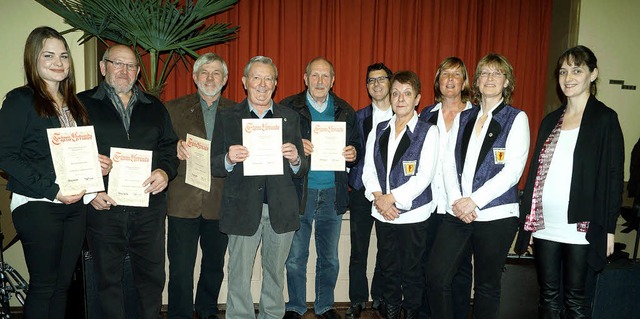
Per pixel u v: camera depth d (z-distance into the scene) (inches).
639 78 152.9
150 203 90.0
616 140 81.4
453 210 90.9
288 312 110.6
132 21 112.8
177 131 101.2
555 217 85.7
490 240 87.4
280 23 146.6
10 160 72.8
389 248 101.6
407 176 95.7
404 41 154.6
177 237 100.1
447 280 91.8
